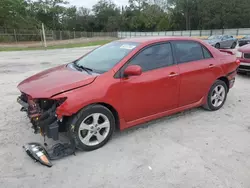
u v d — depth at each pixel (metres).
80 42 37.31
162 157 3.30
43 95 3.10
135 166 3.10
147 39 4.10
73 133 3.27
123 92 3.56
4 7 42.88
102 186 2.74
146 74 3.78
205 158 3.27
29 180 2.84
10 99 5.77
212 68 4.68
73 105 3.13
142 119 3.94
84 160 3.24
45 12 60.56
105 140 3.57
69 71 3.83
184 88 4.30
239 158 3.28
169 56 4.13
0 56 16.11
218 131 4.09
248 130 4.14
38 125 3.23
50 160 3.18
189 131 4.09
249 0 49.12
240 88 6.82
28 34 37.94
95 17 77.38
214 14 51.72
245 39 21.61
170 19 64.62
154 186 2.73
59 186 2.74
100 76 3.43
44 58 14.51
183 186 2.73
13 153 3.39
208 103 4.86
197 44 4.60
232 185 2.74
